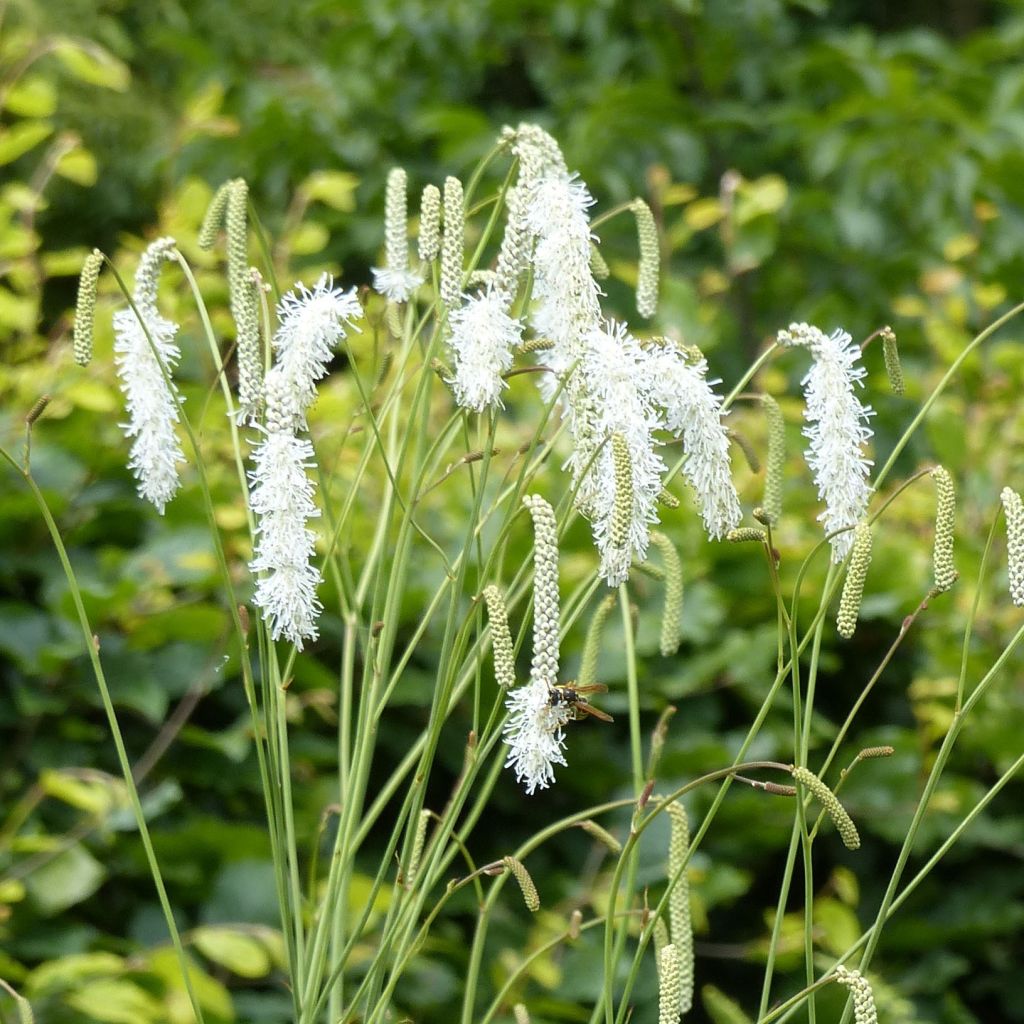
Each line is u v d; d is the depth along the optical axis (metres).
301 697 1.05
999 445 1.26
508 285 0.80
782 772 1.13
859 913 1.19
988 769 1.20
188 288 1.12
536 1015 1.05
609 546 0.76
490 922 1.07
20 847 0.98
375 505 1.10
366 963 1.02
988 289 1.34
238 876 1.03
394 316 0.85
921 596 1.15
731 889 1.08
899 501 1.25
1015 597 0.77
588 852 1.11
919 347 1.62
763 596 1.14
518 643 0.77
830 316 1.63
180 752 1.06
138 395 0.79
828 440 0.79
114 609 1.03
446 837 0.79
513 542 1.08
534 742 0.75
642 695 1.10
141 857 1.02
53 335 1.13
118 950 1.01
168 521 1.07
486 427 0.84
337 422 1.11
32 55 1.16
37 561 1.06
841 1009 1.09
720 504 0.78
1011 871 1.19
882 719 1.22
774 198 1.35
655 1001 1.05
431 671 1.09
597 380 0.76
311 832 1.04
